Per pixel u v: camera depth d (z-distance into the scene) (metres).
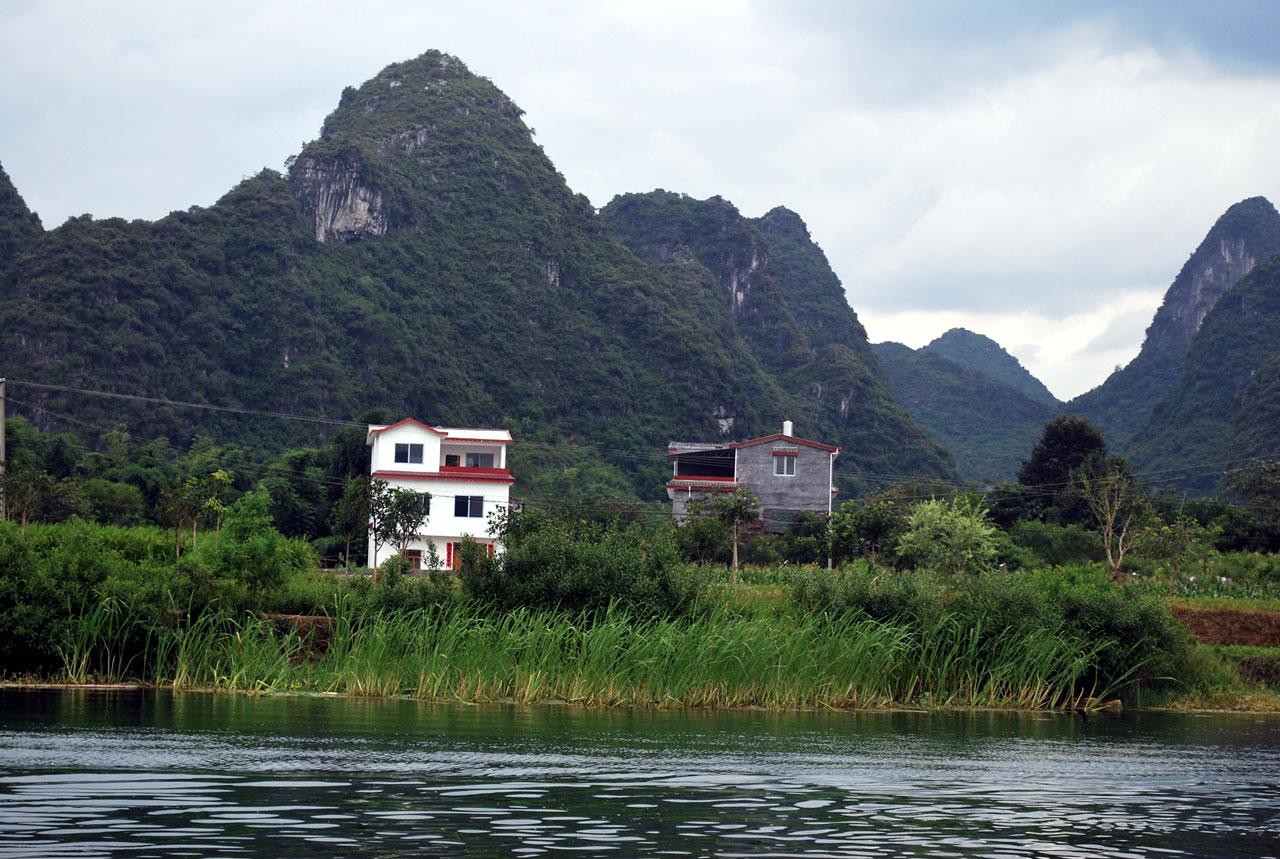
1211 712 31.95
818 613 31.39
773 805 15.76
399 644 28.14
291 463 73.38
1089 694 32.44
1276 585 47.75
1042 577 43.47
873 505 48.69
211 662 28.03
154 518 62.25
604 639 27.52
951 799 16.77
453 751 19.23
